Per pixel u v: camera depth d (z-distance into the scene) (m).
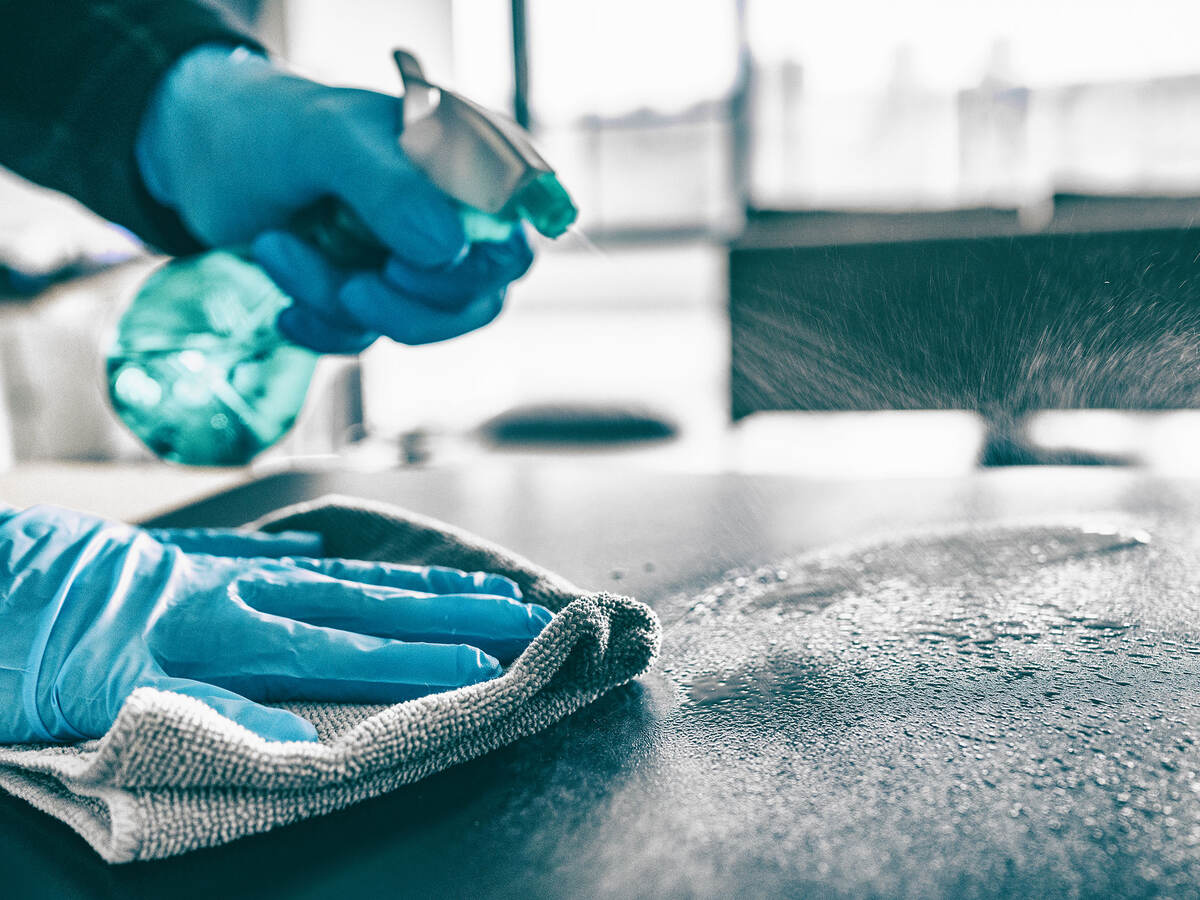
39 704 0.35
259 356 0.53
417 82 0.41
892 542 0.66
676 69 9.52
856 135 8.18
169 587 0.41
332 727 0.36
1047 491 0.80
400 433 2.39
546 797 0.32
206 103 0.49
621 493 0.86
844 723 0.37
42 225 1.15
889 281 1.36
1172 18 6.45
